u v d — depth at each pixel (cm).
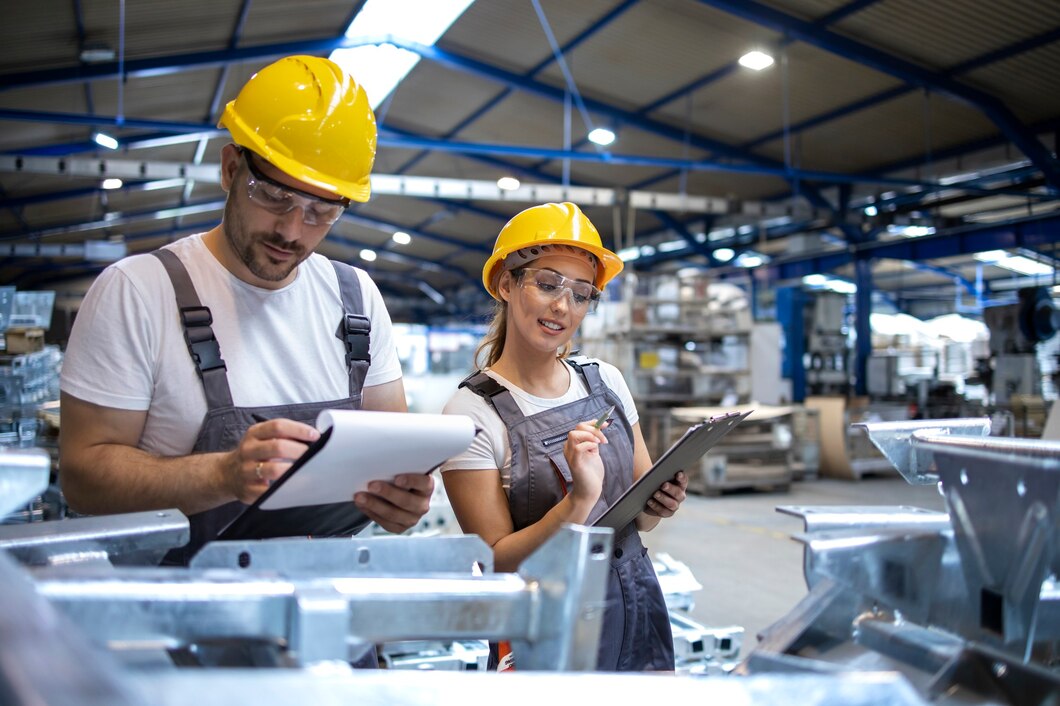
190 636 54
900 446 100
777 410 769
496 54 840
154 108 869
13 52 632
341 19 757
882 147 907
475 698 48
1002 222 859
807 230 1104
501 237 154
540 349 149
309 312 130
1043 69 668
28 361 350
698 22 692
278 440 89
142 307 115
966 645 80
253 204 111
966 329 1636
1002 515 76
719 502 721
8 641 34
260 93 112
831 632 79
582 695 50
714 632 252
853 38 675
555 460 144
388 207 1465
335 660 56
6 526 78
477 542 81
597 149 1041
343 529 106
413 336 2094
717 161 999
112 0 581
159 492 101
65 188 1137
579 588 62
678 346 855
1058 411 473
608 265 156
